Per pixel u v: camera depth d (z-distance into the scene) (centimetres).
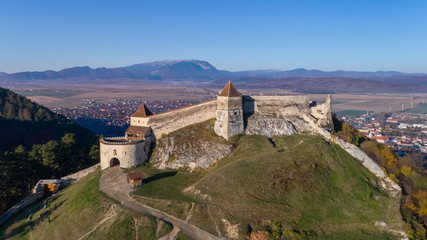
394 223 5784
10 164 8431
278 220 5450
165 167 8094
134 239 5028
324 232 5369
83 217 5856
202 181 6688
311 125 9188
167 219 5481
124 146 8112
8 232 6312
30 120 16612
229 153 8012
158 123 9044
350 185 6619
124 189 6681
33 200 8025
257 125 8994
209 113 9162
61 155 9788
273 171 6719
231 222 5322
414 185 7056
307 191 6291
